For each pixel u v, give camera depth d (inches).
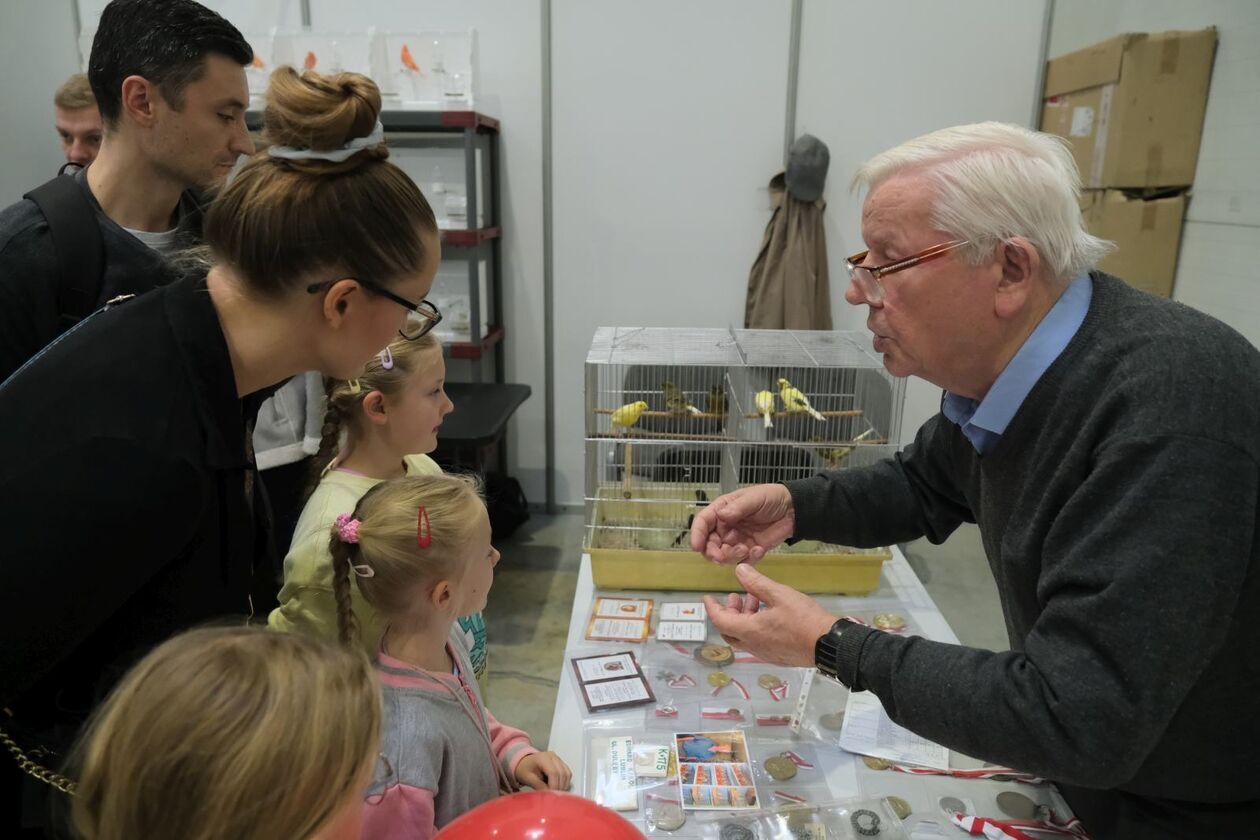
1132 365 34.3
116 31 55.8
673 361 83.5
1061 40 133.2
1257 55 96.0
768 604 41.7
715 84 137.5
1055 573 33.9
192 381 34.1
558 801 31.1
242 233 33.6
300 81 33.6
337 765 23.3
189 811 21.5
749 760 47.2
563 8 135.6
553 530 149.3
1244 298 97.0
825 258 139.6
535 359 151.0
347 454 61.7
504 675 106.7
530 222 144.9
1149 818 40.0
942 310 37.5
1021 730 32.8
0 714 34.8
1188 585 30.9
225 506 37.2
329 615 53.1
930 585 129.2
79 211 55.8
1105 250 37.8
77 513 30.2
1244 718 36.4
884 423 97.0
